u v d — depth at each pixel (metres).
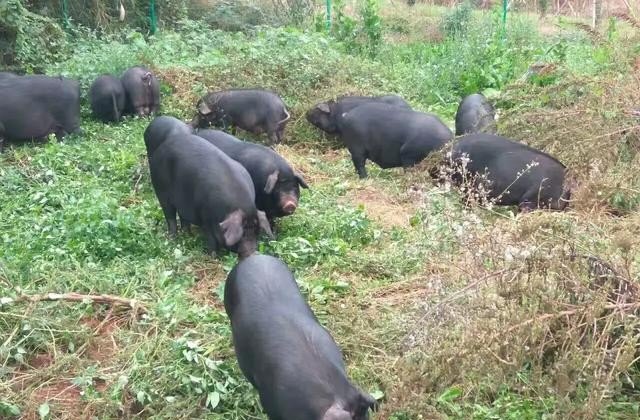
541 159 4.42
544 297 2.62
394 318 3.27
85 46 7.81
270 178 4.30
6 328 3.30
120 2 9.56
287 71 6.95
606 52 6.75
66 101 5.98
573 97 5.31
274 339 2.60
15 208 4.58
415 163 5.21
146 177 5.09
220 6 10.30
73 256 3.85
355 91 6.81
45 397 2.98
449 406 2.76
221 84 6.85
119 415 2.90
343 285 3.67
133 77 6.48
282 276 2.91
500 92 6.39
